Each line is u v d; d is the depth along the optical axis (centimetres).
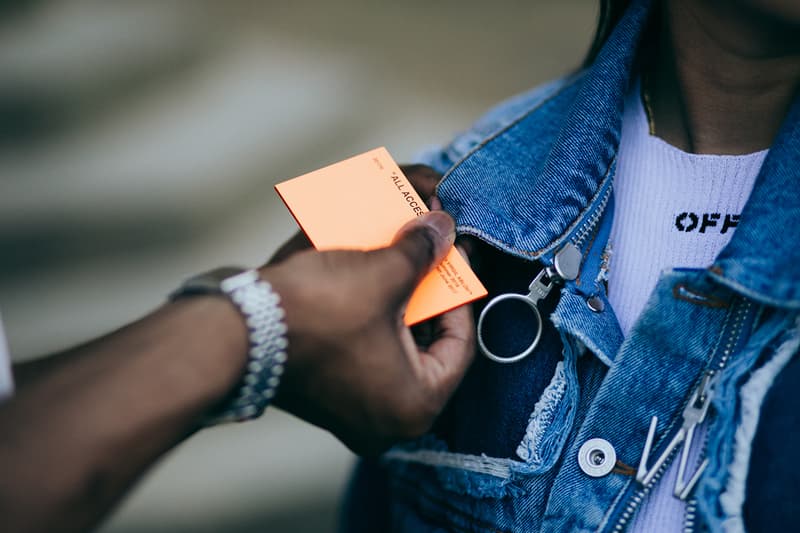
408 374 58
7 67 317
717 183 63
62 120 284
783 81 60
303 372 56
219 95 296
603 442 61
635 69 67
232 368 54
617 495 60
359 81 299
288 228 227
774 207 58
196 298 55
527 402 63
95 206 243
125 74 312
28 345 199
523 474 62
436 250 60
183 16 354
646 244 64
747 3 57
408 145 261
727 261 58
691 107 63
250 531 156
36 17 362
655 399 60
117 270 220
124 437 51
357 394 57
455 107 283
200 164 258
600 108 64
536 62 313
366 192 64
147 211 238
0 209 242
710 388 59
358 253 57
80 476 50
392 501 73
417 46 326
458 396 66
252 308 54
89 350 54
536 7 354
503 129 69
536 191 64
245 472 167
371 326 56
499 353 65
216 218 235
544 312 64
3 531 49
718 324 59
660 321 60
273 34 339
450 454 66
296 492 163
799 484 55
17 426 51
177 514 159
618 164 66
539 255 62
